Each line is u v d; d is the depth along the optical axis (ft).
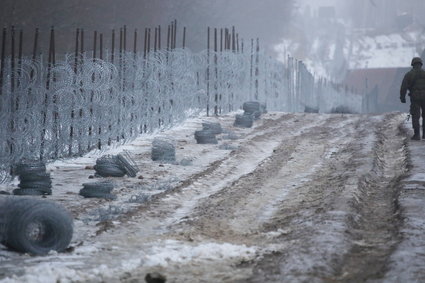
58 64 194.90
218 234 104.01
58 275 78.07
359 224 107.24
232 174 167.43
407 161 171.94
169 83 257.75
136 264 84.43
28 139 172.96
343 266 82.33
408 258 82.58
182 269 82.43
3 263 85.25
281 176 161.48
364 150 192.65
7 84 167.43
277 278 76.54
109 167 161.17
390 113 329.31
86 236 101.60
